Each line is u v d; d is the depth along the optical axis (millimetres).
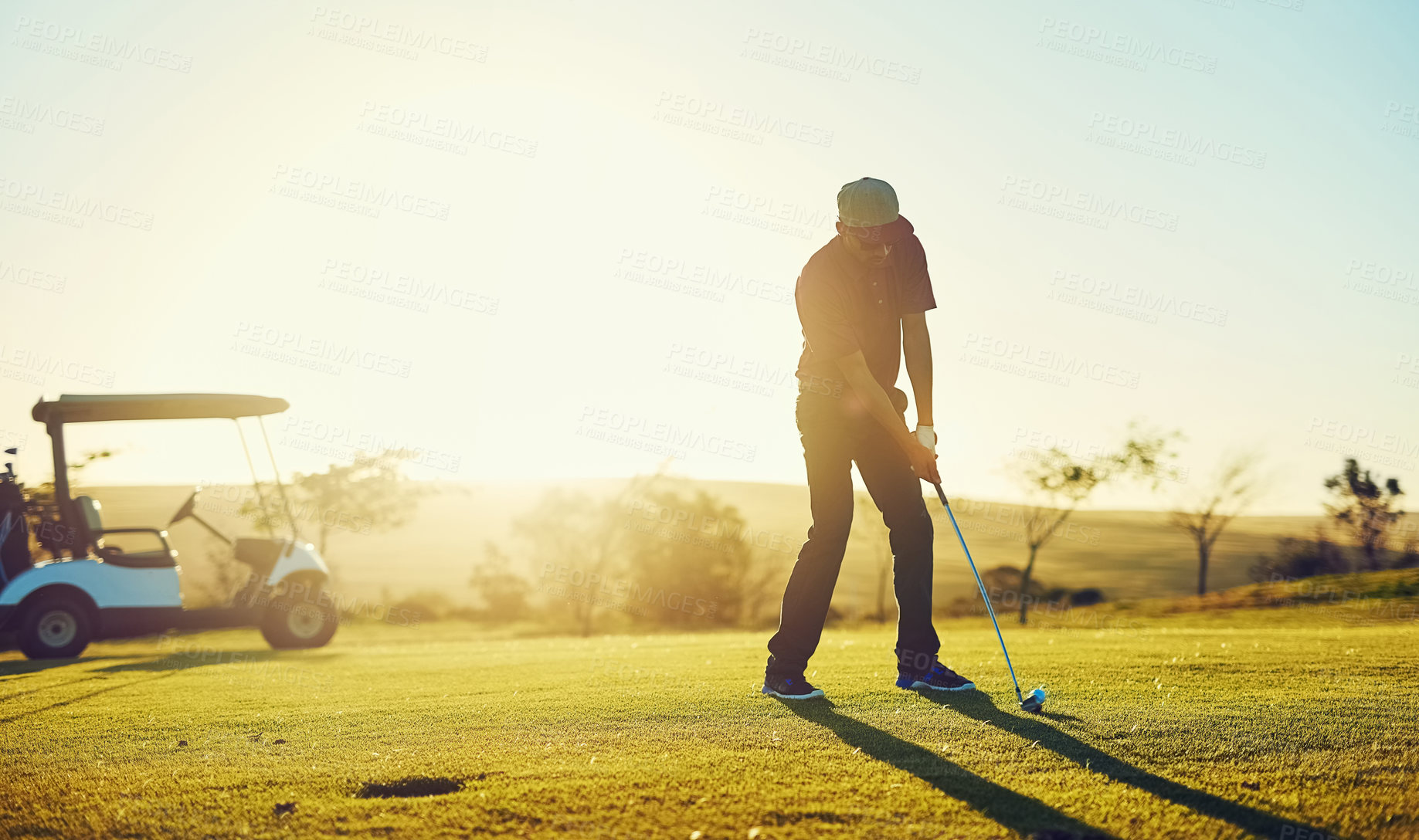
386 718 3443
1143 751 2574
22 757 3000
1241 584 31484
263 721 3488
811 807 2119
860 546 39906
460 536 36281
